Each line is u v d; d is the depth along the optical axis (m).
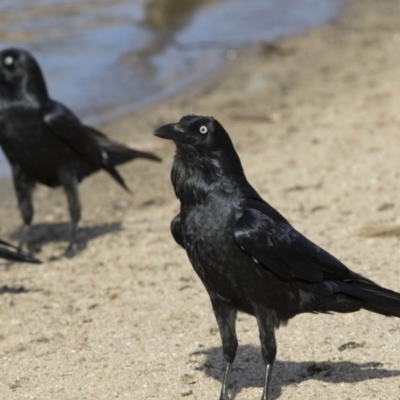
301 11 29.94
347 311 8.55
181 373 9.39
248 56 24.92
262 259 8.12
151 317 10.91
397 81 21.20
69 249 13.48
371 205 13.72
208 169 8.23
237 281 8.25
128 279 12.18
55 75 22.80
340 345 9.67
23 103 13.36
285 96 21.16
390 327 9.98
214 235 8.18
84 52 24.64
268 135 18.27
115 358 9.88
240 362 9.55
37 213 15.71
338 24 28.02
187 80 22.94
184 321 10.72
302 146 17.06
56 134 13.47
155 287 11.81
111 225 14.61
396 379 8.86
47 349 10.25
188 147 8.25
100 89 22.06
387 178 14.71
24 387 9.31
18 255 11.82
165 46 25.70
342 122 18.27
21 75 13.35
